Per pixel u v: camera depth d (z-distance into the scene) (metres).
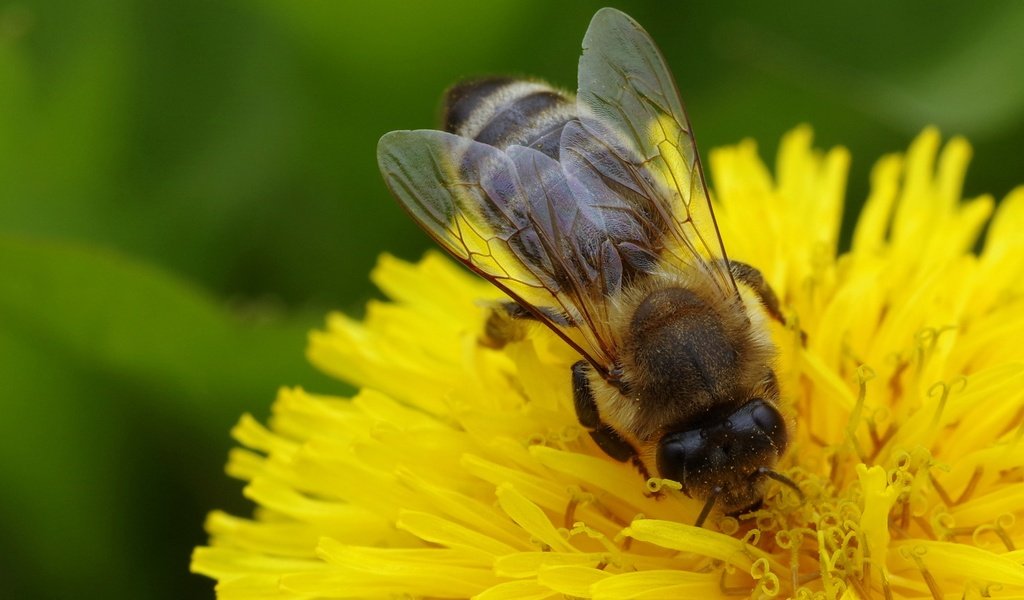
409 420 0.08
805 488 0.08
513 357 0.08
